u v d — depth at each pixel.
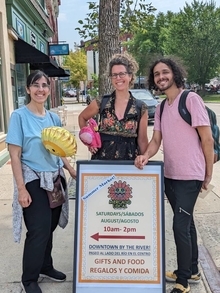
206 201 5.23
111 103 2.82
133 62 2.80
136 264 2.64
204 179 2.76
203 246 3.78
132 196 2.66
